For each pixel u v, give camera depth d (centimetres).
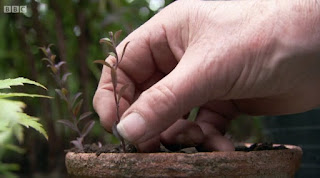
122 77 34
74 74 62
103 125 33
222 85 28
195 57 28
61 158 54
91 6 60
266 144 31
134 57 34
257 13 28
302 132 55
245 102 34
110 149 31
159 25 33
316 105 32
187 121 31
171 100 27
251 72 28
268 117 58
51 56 32
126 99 34
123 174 27
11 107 23
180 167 26
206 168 26
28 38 59
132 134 27
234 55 28
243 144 36
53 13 60
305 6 28
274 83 29
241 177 27
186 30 31
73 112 32
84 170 28
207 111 35
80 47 60
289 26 28
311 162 55
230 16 28
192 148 34
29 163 53
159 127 28
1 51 56
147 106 27
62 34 56
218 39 28
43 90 54
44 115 54
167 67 35
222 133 36
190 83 27
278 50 28
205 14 29
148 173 26
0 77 58
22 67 58
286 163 28
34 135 53
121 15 62
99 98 33
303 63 28
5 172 39
